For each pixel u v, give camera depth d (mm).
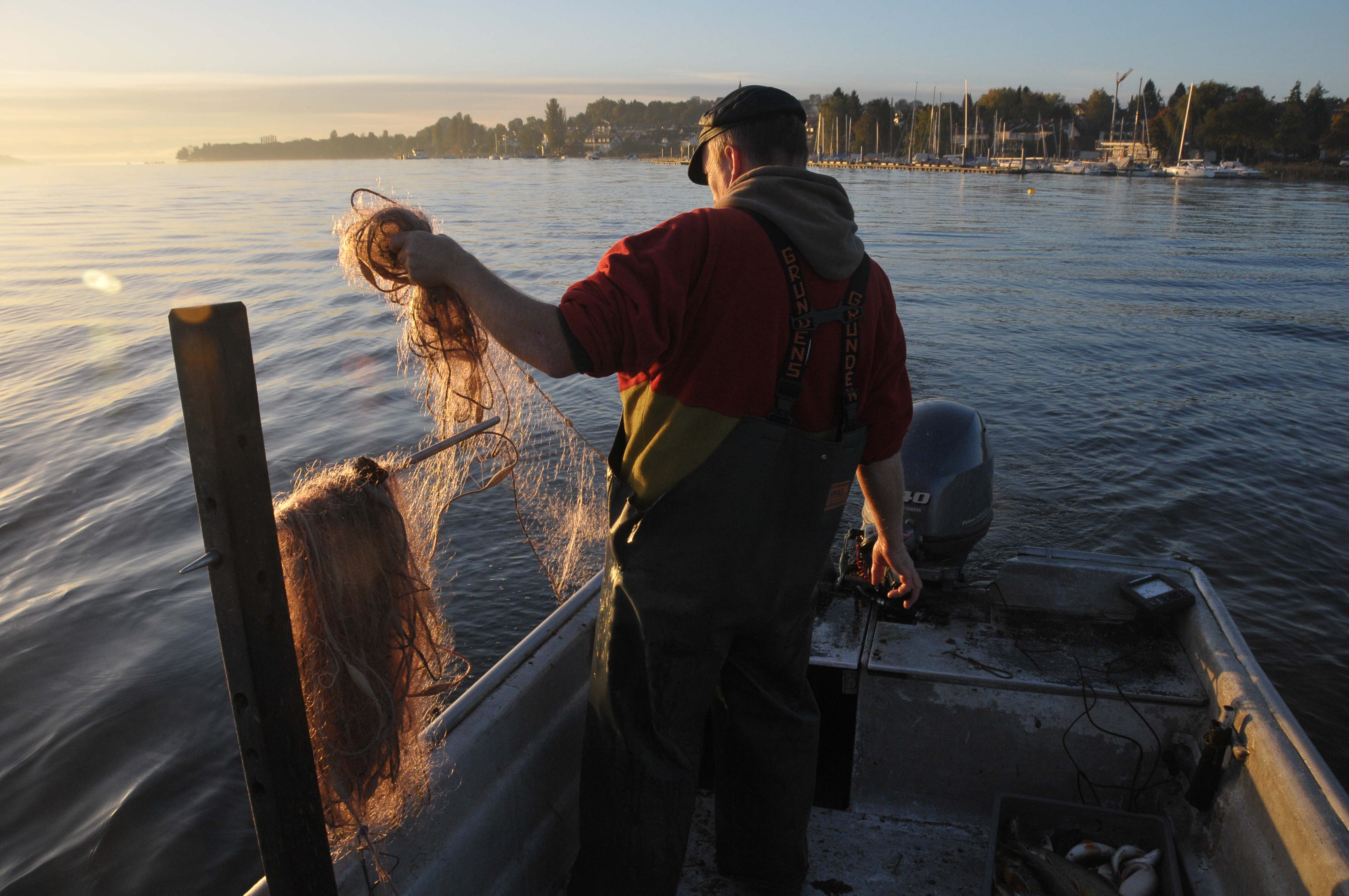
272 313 21188
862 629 2314
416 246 1131
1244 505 9211
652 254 1198
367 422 12039
